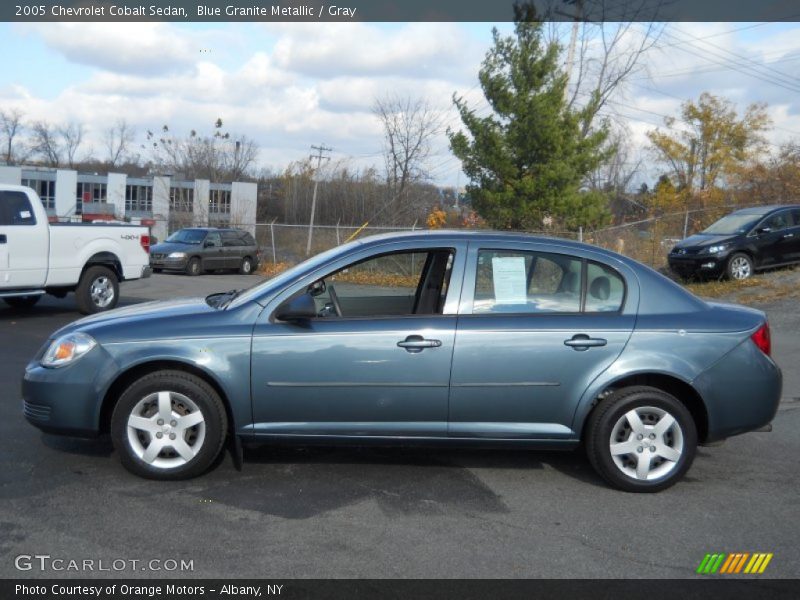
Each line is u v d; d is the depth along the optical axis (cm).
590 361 510
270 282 546
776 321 1347
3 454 557
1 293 1165
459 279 523
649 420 518
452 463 568
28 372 529
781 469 575
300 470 543
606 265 532
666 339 515
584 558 413
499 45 2138
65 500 475
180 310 537
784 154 3244
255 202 5116
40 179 5503
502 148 2145
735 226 1794
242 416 509
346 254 534
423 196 4044
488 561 406
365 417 512
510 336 509
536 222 2123
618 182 4809
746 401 521
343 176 4594
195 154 5669
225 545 418
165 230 4469
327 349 505
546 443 519
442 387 508
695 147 4662
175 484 507
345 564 399
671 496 512
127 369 505
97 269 1286
